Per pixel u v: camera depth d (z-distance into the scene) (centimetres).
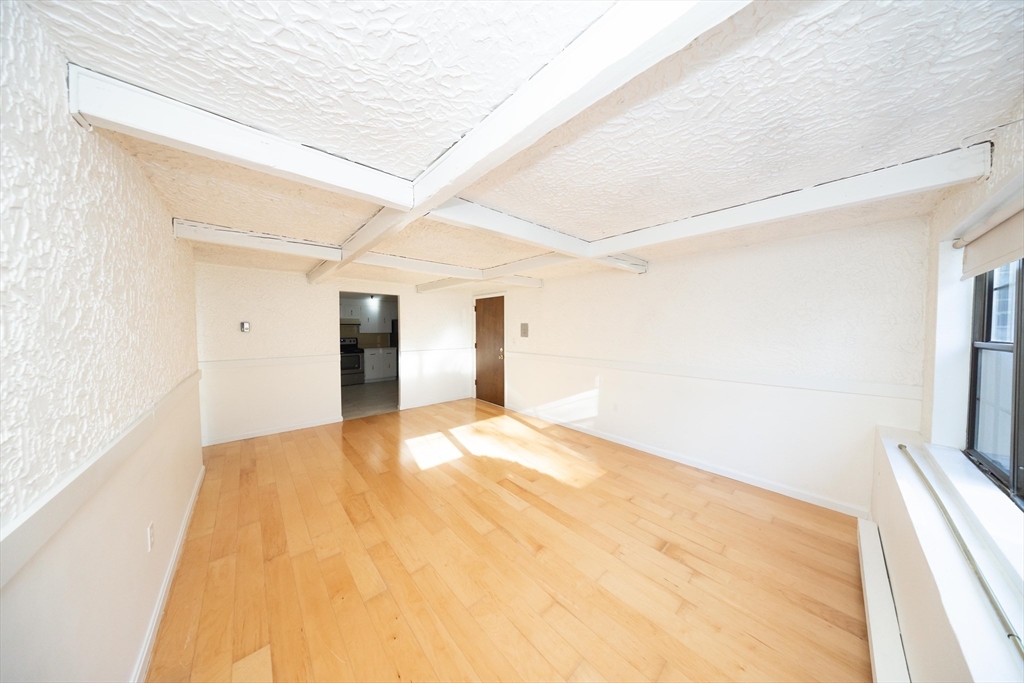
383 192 138
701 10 60
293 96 93
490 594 169
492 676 130
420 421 468
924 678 97
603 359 393
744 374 281
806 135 115
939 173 129
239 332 388
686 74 85
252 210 189
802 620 153
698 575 181
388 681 128
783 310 260
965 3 67
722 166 137
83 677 92
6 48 67
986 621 81
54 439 81
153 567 151
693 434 316
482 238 245
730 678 129
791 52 79
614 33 70
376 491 273
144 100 92
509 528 224
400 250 283
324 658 136
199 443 285
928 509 127
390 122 106
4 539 62
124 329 123
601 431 399
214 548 202
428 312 560
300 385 432
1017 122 100
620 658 137
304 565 189
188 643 141
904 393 213
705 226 192
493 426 445
